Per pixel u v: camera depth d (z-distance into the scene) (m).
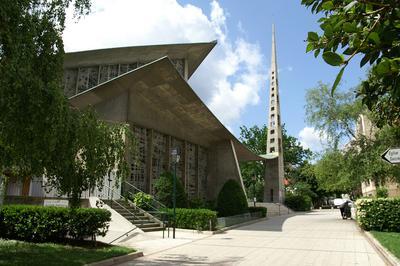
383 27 2.37
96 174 9.09
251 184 58.41
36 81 6.48
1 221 11.54
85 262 8.19
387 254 9.29
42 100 6.60
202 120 27.42
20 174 8.36
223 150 32.94
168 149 26.06
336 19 2.47
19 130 6.53
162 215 17.19
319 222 24.00
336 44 2.55
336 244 12.76
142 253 10.33
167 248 11.70
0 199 11.51
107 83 18.77
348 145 23.48
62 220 11.18
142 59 29.56
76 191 9.02
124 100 20.58
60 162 7.70
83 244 10.95
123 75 18.67
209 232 16.41
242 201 25.05
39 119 6.57
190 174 29.70
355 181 22.56
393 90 2.41
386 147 20.20
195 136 30.31
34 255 8.79
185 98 23.20
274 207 39.50
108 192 17.53
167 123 25.95
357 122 23.78
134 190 21.31
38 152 6.92
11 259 8.19
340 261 9.30
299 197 47.25
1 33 5.80
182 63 31.59
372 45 2.39
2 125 6.43
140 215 17.38
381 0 2.37
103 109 20.98
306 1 2.88
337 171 23.88
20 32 6.43
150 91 21.78
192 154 30.62
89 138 8.52
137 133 22.52
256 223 23.58
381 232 15.12
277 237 15.10
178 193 20.25
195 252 10.90
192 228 17.22
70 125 7.77
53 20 7.63
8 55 5.94
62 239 11.39
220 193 25.47
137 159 10.89
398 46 2.38
